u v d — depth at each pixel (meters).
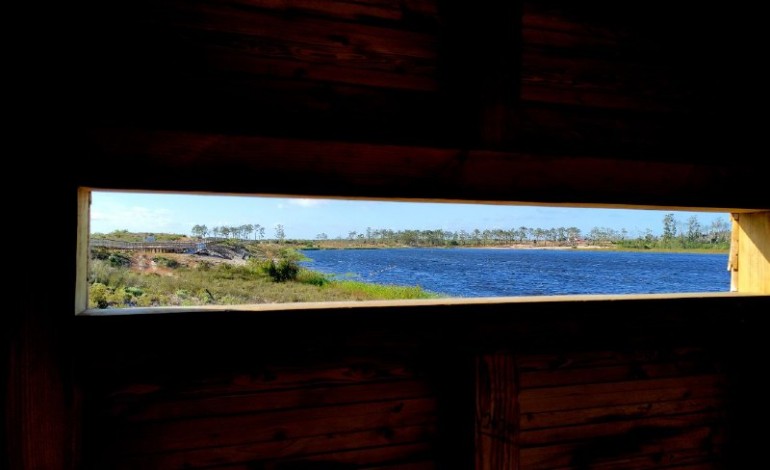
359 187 1.51
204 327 1.45
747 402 2.10
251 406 1.58
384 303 1.68
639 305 1.89
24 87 1.28
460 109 1.62
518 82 1.67
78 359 1.34
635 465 1.98
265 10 1.50
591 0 1.86
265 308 1.54
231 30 1.47
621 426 1.97
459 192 1.61
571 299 1.84
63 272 1.31
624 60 1.90
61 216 1.30
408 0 1.64
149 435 1.50
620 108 1.88
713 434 2.10
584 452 1.91
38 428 1.29
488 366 1.70
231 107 1.45
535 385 1.86
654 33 1.96
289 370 1.61
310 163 1.46
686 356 2.08
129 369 1.39
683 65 2.00
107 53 1.37
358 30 1.58
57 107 1.30
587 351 1.94
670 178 1.87
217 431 1.55
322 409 1.64
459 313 1.68
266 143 1.42
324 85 1.54
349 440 1.66
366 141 1.50
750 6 2.05
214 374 1.55
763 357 2.06
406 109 1.61
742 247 2.18
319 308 1.56
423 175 1.58
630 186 1.82
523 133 1.73
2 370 1.26
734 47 2.07
